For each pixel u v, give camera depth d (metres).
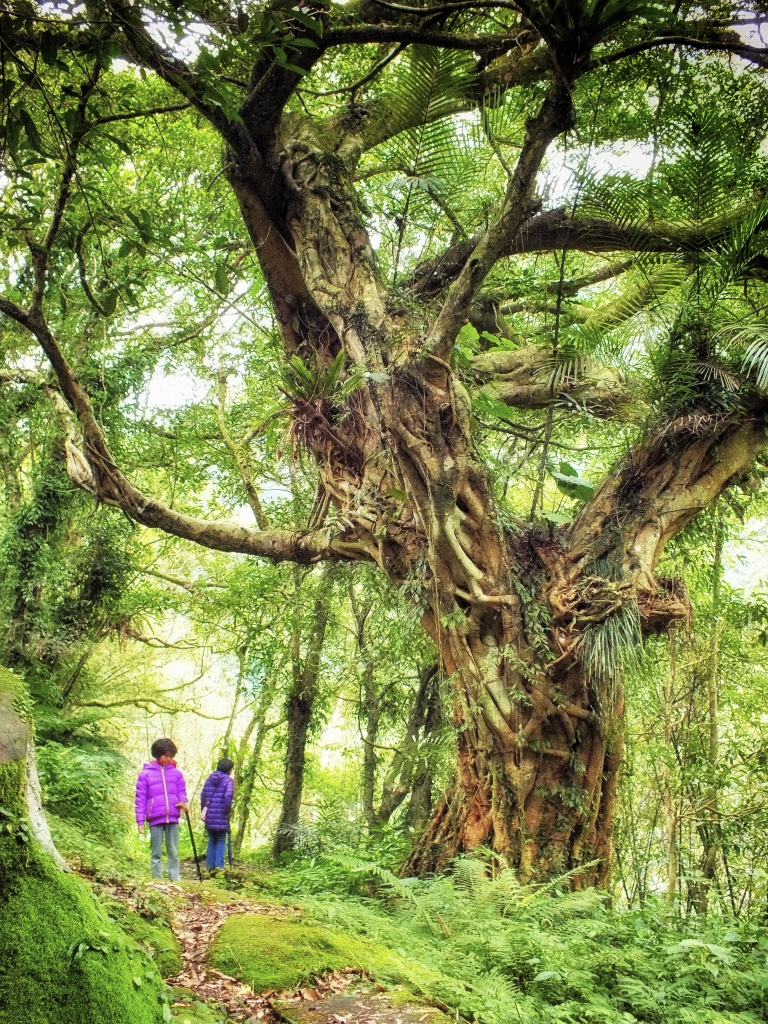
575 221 9.45
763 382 7.73
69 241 13.10
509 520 8.82
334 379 9.25
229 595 16.00
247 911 4.79
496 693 8.46
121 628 18.81
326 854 9.55
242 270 11.64
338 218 9.20
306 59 7.96
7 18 4.03
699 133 8.38
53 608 16.27
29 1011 2.41
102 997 2.55
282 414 10.73
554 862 8.37
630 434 9.75
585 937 5.75
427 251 12.34
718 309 8.91
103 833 10.58
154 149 14.23
